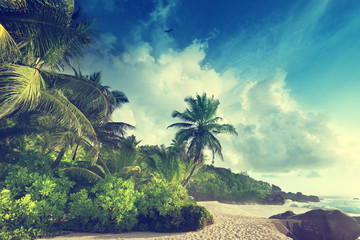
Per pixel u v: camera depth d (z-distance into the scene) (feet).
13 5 23.62
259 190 160.45
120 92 51.57
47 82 33.47
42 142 46.78
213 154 75.51
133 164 50.06
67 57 35.99
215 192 140.46
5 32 20.88
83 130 34.50
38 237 27.61
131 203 34.37
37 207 28.71
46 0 25.59
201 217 36.60
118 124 49.16
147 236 31.17
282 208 109.50
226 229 35.96
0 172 33.42
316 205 153.69
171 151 70.03
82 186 40.98
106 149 49.65
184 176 78.28
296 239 40.22
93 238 28.43
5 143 39.22
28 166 36.70
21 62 30.60
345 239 39.37
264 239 29.84
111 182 37.01
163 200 37.45
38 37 27.63
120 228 33.24
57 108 29.55
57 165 41.57
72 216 32.99
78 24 33.04
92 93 34.17
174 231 34.91
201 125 77.00
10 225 26.02
